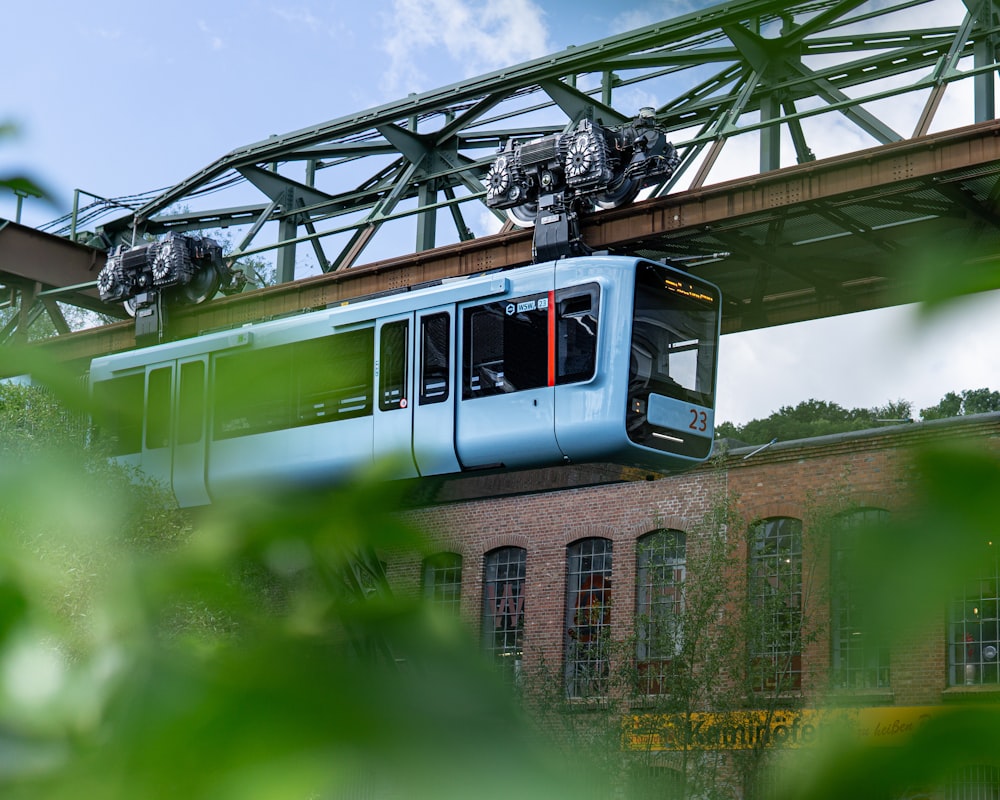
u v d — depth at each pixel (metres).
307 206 31.55
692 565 20.14
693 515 25.38
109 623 0.75
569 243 21.52
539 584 27.22
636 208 22.08
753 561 20.47
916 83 20.53
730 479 24.62
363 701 0.69
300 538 0.85
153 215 33.19
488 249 24.00
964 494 0.73
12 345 0.93
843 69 23.36
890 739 0.74
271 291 26.06
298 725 0.68
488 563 28.20
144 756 0.67
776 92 24.59
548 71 24.58
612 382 16.19
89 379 0.97
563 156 21.45
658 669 20.28
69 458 0.86
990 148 19.66
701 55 24.44
